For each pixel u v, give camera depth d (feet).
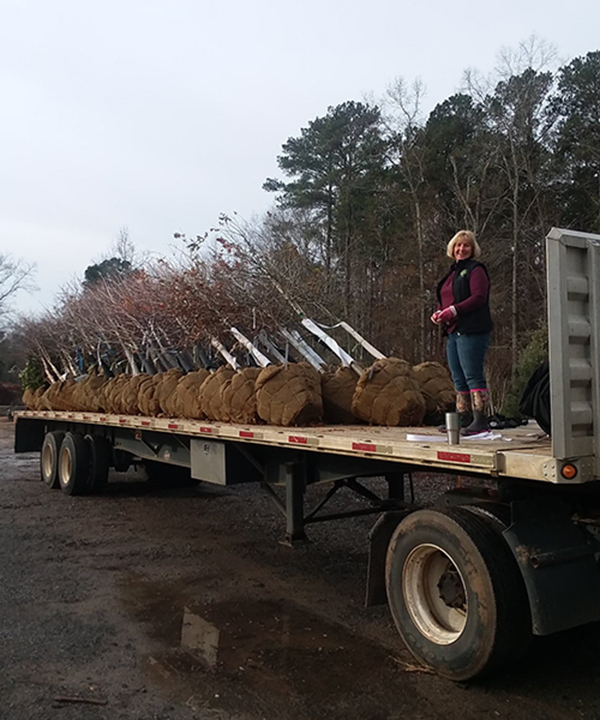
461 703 12.39
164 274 34.65
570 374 11.09
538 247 89.61
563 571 12.24
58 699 12.69
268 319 28.78
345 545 24.39
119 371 39.93
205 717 12.01
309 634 15.96
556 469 10.97
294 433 18.07
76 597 18.81
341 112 115.14
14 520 29.48
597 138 92.32
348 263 90.58
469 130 99.04
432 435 16.46
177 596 18.89
